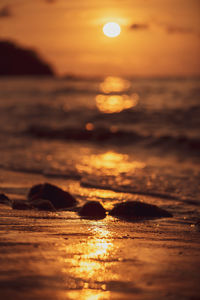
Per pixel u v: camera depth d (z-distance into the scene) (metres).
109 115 28.64
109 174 10.50
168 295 2.59
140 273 3.03
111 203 7.10
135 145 18.06
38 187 7.29
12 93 51.62
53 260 3.27
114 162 12.90
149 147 17.44
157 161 13.35
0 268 3.00
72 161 12.70
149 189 8.52
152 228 5.01
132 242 4.12
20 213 5.60
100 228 4.86
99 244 3.94
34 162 12.21
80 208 6.46
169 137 18.14
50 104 37.19
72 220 5.34
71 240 4.05
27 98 44.28
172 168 11.66
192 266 3.24
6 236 4.09
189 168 11.66
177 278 2.92
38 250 3.57
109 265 3.21
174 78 86.00
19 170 10.80
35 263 3.17
